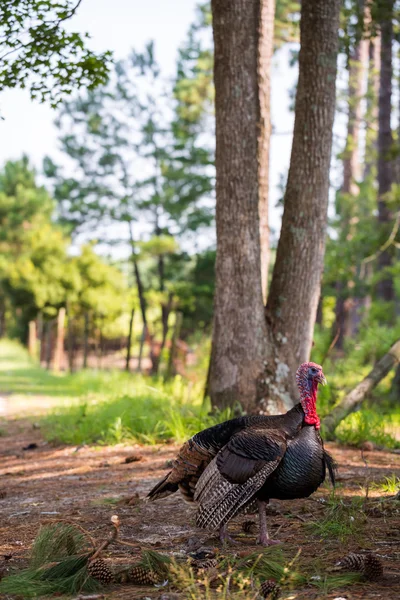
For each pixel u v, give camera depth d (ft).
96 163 164.76
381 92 98.99
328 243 94.32
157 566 18.89
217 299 41.63
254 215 41.29
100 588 18.35
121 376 87.20
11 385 96.12
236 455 20.80
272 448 20.76
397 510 25.00
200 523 20.95
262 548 21.33
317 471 21.44
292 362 41.52
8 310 239.30
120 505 27.71
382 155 98.58
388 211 100.48
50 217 252.01
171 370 79.30
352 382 64.49
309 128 40.86
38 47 37.47
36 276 180.86
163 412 45.91
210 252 156.25
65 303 182.39
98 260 188.75
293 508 26.27
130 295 200.34
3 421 60.34
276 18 102.53
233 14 40.63
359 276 114.01
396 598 16.87
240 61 40.91
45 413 63.31
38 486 33.24
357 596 17.04
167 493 22.53
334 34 40.63
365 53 126.93
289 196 41.55
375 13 57.00
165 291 162.71
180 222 161.99
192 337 122.72
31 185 256.73
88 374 99.04
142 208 161.58
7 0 36.11
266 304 42.19
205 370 74.08
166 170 155.43
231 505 20.72
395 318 90.99
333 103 41.19
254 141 41.37
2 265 217.15
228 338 41.11
